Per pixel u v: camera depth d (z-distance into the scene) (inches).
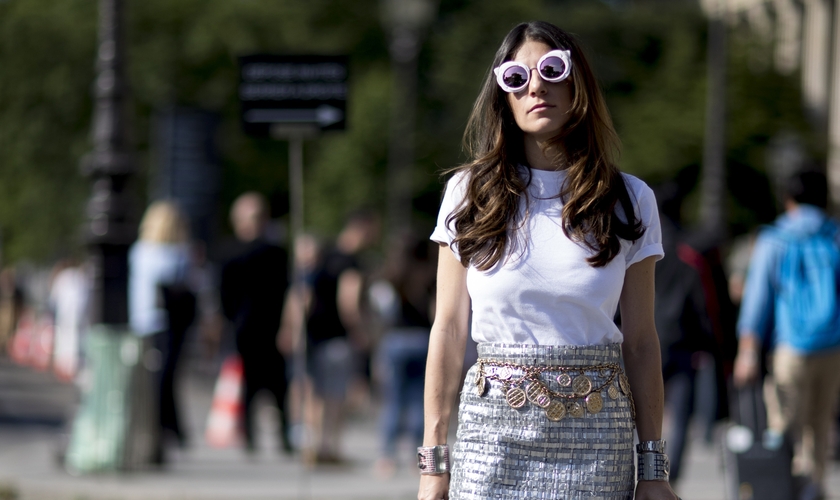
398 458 1076.5
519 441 307.7
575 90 316.8
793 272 698.2
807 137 2736.2
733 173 3134.8
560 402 307.0
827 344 693.3
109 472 928.9
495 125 323.6
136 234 987.3
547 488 305.7
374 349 1366.9
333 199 3002.0
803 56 2952.8
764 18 3112.7
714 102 1973.4
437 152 3201.3
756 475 665.0
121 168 975.0
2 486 844.6
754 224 3164.4
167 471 952.3
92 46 3179.1
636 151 3179.1
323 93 799.1
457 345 324.2
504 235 309.7
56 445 975.6
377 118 2992.1
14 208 3174.2
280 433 1070.4
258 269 1054.4
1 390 1738.4
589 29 3501.5
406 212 2623.0
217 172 1659.7
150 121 3255.4
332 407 1005.2
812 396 706.8
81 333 1657.2
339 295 1009.5
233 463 1013.2
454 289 323.3
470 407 315.0
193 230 1637.6
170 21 3336.6
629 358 323.0
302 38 3393.2
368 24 3506.4
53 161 3179.1
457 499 314.0
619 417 311.3
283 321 1064.2
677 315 762.8
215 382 1863.9
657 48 3592.5
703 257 770.2
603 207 308.0
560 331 308.0
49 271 3312.0
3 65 3184.1
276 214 3405.5
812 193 706.8
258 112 801.6
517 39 324.2
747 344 700.0
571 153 317.1
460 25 3331.7
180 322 1069.8
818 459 713.0
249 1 3422.7
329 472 978.1
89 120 3193.9
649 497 316.2
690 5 3634.4
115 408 934.4
